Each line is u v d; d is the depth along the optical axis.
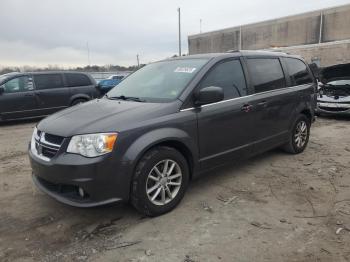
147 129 3.72
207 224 3.74
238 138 4.82
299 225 3.68
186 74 4.49
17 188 4.92
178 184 4.06
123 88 5.04
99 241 3.46
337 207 4.10
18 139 8.55
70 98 11.85
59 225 3.80
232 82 4.80
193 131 4.16
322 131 8.73
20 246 3.41
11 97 10.80
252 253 3.19
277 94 5.53
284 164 5.76
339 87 10.65
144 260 3.13
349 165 5.71
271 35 48.53
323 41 42.69
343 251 3.20
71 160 3.45
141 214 3.97
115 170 3.51
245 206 4.16
